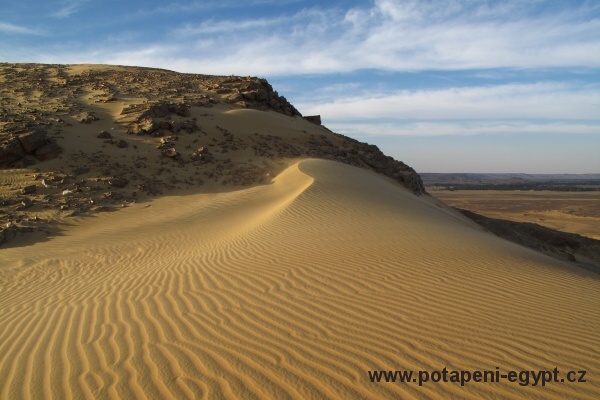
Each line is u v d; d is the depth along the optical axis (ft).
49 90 108.88
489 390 11.03
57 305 21.15
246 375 12.03
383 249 27.71
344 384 11.43
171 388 11.46
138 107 97.55
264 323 15.97
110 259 36.42
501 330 14.88
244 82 135.44
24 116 83.05
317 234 34.12
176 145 86.02
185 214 57.11
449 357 12.83
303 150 100.22
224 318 16.75
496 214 196.75
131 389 11.50
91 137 80.64
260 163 85.81
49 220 52.90
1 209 54.03
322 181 58.44
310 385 11.42
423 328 15.08
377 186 68.33
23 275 31.91
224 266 26.07
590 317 16.47
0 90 104.01
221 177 77.15
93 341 15.12
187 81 139.74
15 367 13.35
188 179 74.49
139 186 67.62
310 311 17.06
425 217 49.34
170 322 16.66
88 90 114.52
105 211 58.23
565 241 90.84
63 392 11.53
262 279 22.09
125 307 19.25
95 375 12.42
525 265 25.75
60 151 71.82
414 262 24.53
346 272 22.52
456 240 32.73
